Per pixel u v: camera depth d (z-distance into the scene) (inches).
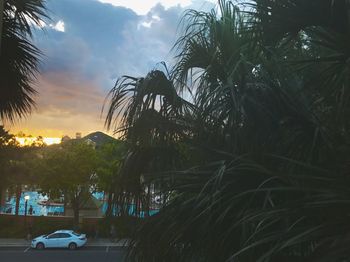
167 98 189.8
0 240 1685.5
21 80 274.4
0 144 1326.3
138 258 177.3
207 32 195.3
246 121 156.1
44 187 1672.0
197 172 157.0
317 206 114.9
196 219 149.2
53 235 1425.9
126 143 195.8
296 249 131.3
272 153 150.4
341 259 104.4
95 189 1731.1
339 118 133.9
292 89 155.6
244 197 142.5
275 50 158.4
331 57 130.4
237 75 163.0
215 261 147.9
